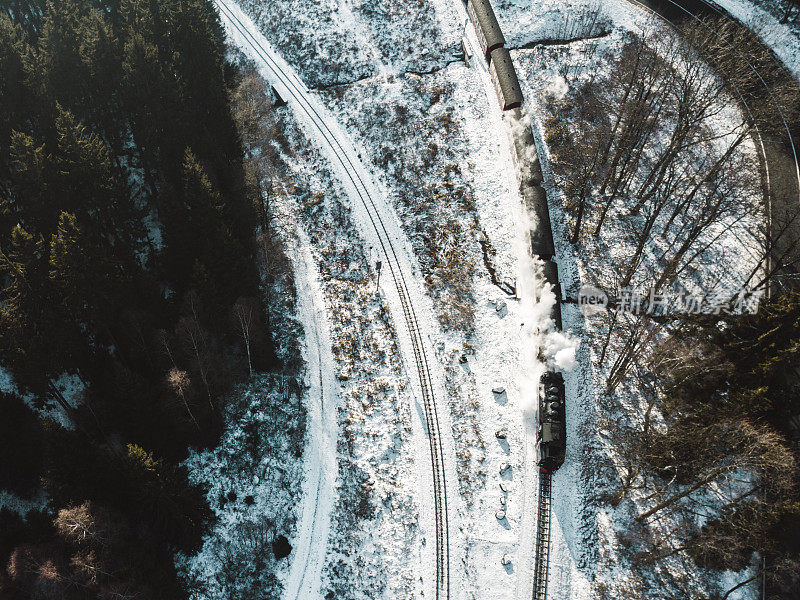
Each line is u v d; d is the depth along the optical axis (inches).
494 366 1985.7
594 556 1642.5
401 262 2301.9
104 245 1916.8
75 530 1470.2
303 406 2021.4
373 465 1887.3
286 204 2519.7
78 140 1862.7
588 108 2474.2
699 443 1546.5
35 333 1679.4
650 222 1939.0
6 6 2716.5
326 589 1708.9
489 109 2539.4
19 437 1784.0
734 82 2229.3
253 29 3179.1
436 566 1690.5
